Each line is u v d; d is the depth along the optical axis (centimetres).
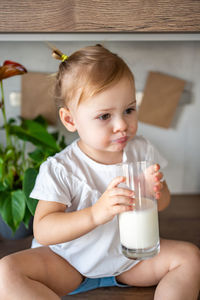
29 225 119
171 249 89
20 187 118
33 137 119
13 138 143
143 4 95
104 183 90
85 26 95
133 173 74
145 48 137
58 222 81
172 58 138
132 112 82
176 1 95
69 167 89
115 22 95
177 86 140
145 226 75
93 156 91
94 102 78
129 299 89
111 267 90
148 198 76
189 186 155
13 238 120
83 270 89
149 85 140
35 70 138
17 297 74
